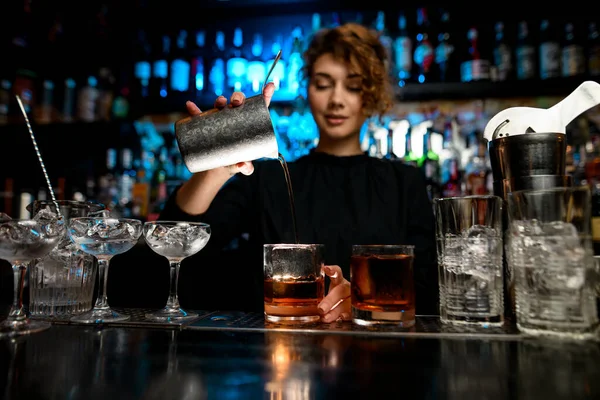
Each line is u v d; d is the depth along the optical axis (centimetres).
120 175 257
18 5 240
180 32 257
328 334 67
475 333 66
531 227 62
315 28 247
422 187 169
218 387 43
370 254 73
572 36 228
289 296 74
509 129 82
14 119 241
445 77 234
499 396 40
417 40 240
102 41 247
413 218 162
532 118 81
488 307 70
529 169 72
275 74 241
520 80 207
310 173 167
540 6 224
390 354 55
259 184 163
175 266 89
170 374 47
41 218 80
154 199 246
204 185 111
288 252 75
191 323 74
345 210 159
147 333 68
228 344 60
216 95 231
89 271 90
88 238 77
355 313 74
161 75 249
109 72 251
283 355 55
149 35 256
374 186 164
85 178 259
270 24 251
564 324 59
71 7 247
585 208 60
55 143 256
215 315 83
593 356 53
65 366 50
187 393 41
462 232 71
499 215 71
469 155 232
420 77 236
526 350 56
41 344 60
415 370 48
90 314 80
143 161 258
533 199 62
